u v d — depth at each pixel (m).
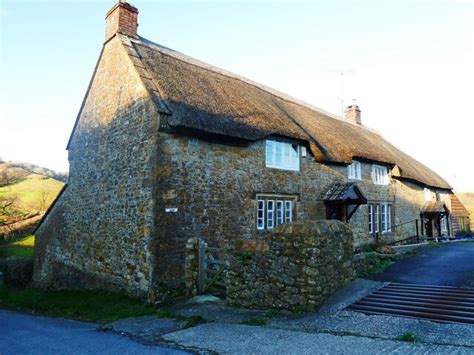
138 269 9.20
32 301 11.16
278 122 12.52
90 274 11.46
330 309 6.51
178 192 9.35
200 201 9.82
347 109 25.80
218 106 10.84
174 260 9.05
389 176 19.64
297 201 13.00
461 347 4.41
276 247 7.14
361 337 5.08
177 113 9.29
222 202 10.39
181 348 5.29
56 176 57.00
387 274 9.14
